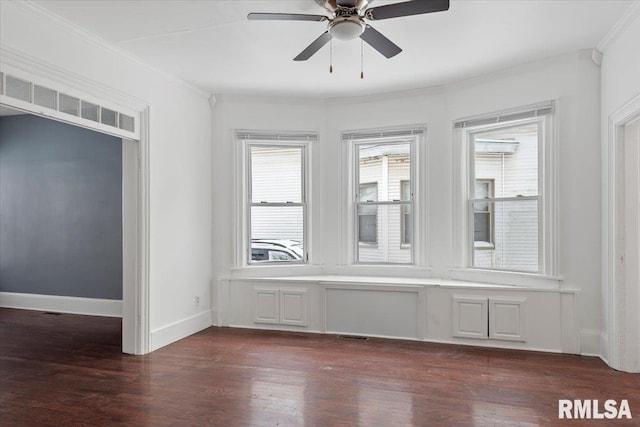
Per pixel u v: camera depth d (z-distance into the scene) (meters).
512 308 4.13
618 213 3.49
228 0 2.95
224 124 5.02
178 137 4.48
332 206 5.15
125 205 4.03
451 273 4.66
